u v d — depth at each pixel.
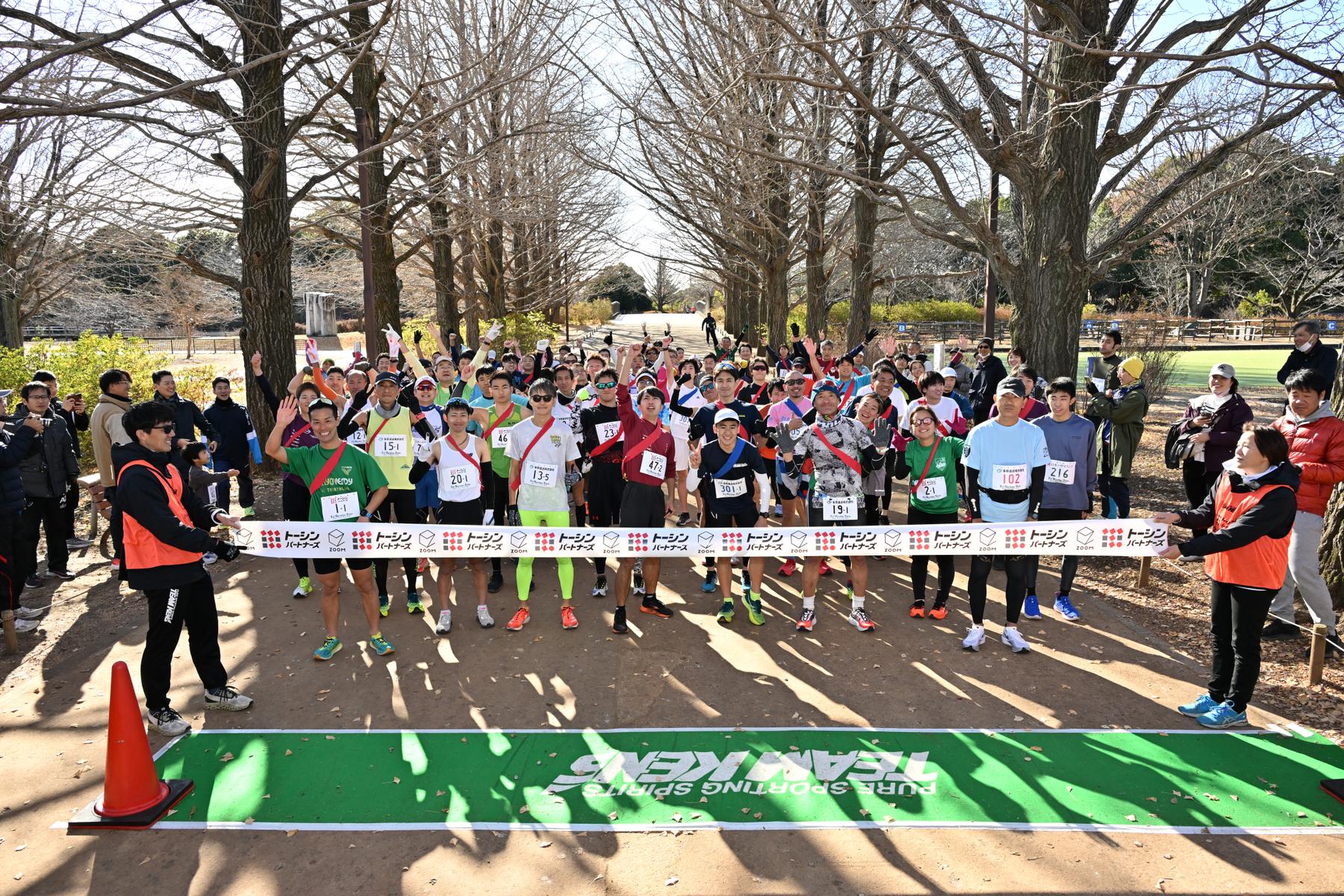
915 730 5.04
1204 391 23.31
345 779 4.56
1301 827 4.05
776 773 4.58
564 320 52.59
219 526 5.41
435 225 20.19
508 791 4.44
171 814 4.25
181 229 12.86
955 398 9.54
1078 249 10.05
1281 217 23.92
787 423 7.43
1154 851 3.88
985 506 6.18
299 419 7.04
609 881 3.72
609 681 5.77
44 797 4.45
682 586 7.86
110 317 28.39
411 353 8.04
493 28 17.45
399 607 7.28
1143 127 9.68
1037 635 6.54
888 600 7.45
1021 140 9.70
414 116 17.20
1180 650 6.25
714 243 21.97
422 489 7.64
